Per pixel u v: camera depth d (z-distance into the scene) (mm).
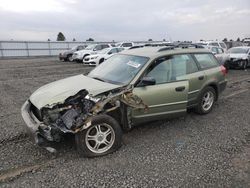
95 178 3781
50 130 4074
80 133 4246
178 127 5777
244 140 5141
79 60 25859
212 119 6355
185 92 5473
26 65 22828
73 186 3594
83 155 4359
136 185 3619
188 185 3621
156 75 5254
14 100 8422
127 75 5172
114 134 4504
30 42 39719
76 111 4344
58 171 3961
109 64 5926
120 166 4113
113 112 4777
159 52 5578
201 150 4676
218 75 6801
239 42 31688
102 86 4836
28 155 4469
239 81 12180
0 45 37156
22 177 3799
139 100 4863
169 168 4055
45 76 14523
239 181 3721
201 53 6598
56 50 42469
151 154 4508
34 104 4543
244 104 7793
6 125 5934
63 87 4922
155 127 5750
